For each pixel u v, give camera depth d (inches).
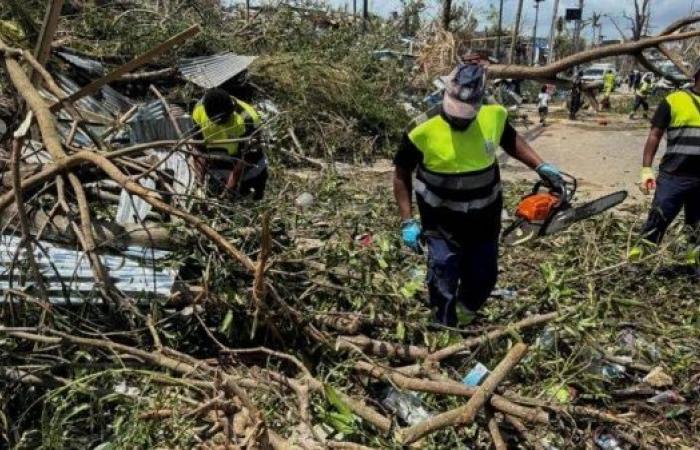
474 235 142.3
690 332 155.3
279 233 155.2
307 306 140.0
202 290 129.5
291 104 395.2
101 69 347.6
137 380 114.1
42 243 144.3
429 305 152.6
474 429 111.6
